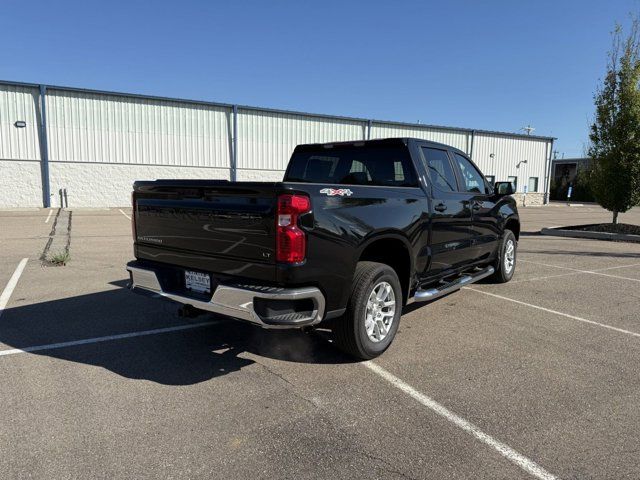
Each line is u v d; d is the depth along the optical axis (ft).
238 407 10.93
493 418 10.59
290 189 10.89
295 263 10.96
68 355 13.88
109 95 79.51
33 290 21.49
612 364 13.78
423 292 16.17
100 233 45.16
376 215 13.20
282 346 14.84
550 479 8.48
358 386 12.12
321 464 8.83
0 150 73.05
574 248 39.27
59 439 9.48
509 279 24.91
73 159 77.97
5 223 53.98
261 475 8.47
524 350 14.83
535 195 134.10
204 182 12.23
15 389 11.65
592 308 19.76
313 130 97.66
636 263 31.50
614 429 10.18
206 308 12.21
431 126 111.65
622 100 48.26
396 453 9.21
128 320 17.24
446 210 17.01
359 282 12.87
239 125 90.48
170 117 84.58
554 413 10.84
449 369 13.28
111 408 10.77
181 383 12.13
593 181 52.06
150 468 8.61
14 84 72.69
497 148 124.47
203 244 12.60
